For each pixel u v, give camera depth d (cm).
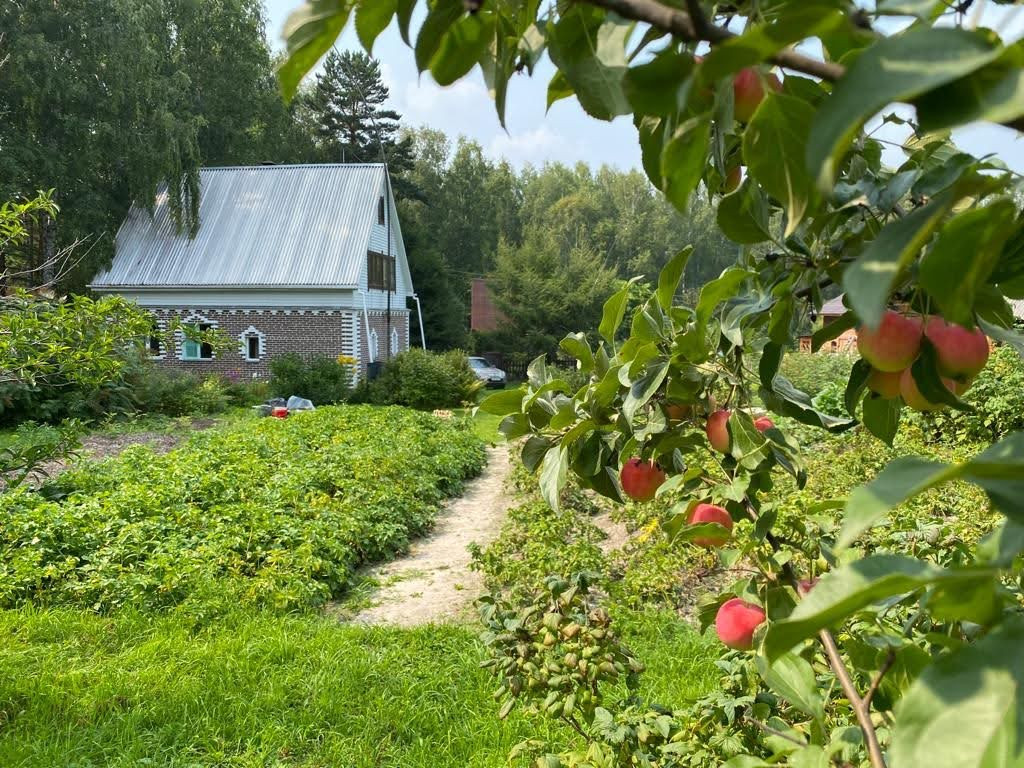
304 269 2391
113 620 593
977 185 59
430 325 3812
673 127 87
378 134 4622
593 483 169
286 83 81
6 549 679
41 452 536
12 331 484
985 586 56
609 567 735
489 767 404
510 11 87
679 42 76
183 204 2523
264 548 748
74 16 2247
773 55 60
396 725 452
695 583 684
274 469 1063
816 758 113
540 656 249
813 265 112
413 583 749
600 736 236
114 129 2298
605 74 79
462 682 502
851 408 113
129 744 430
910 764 53
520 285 3647
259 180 2700
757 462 141
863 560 55
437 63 90
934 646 132
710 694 238
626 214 5769
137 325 532
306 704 478
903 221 59
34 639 561
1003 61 50
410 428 1483
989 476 50
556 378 173
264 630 586
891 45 49
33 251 2192
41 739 429
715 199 124
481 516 1031
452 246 5778
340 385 2222
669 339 152
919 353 93
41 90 2178
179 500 855
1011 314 104
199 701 472
